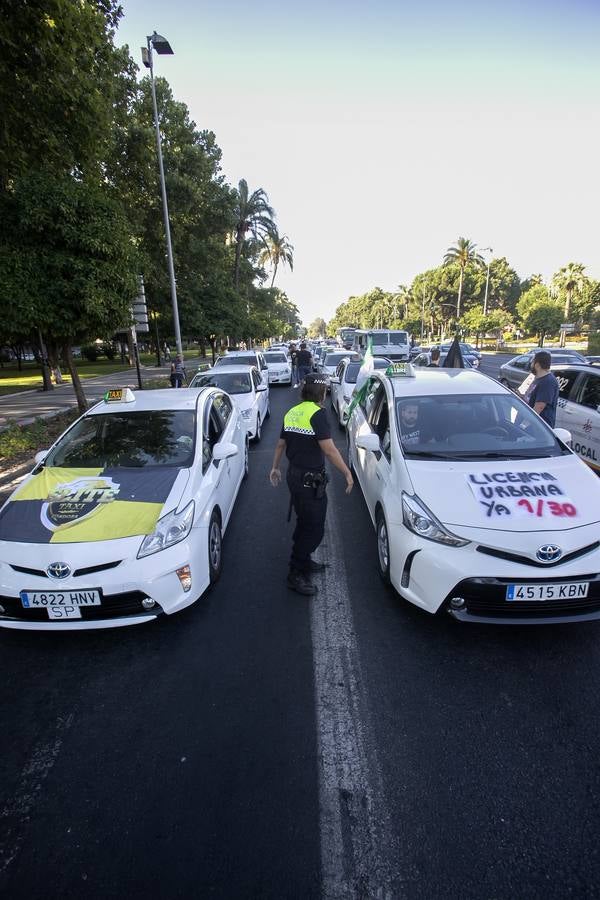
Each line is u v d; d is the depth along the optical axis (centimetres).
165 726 258
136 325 1499
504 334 7881
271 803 213
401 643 321
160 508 350
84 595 306
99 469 401
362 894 177
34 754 243
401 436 411
